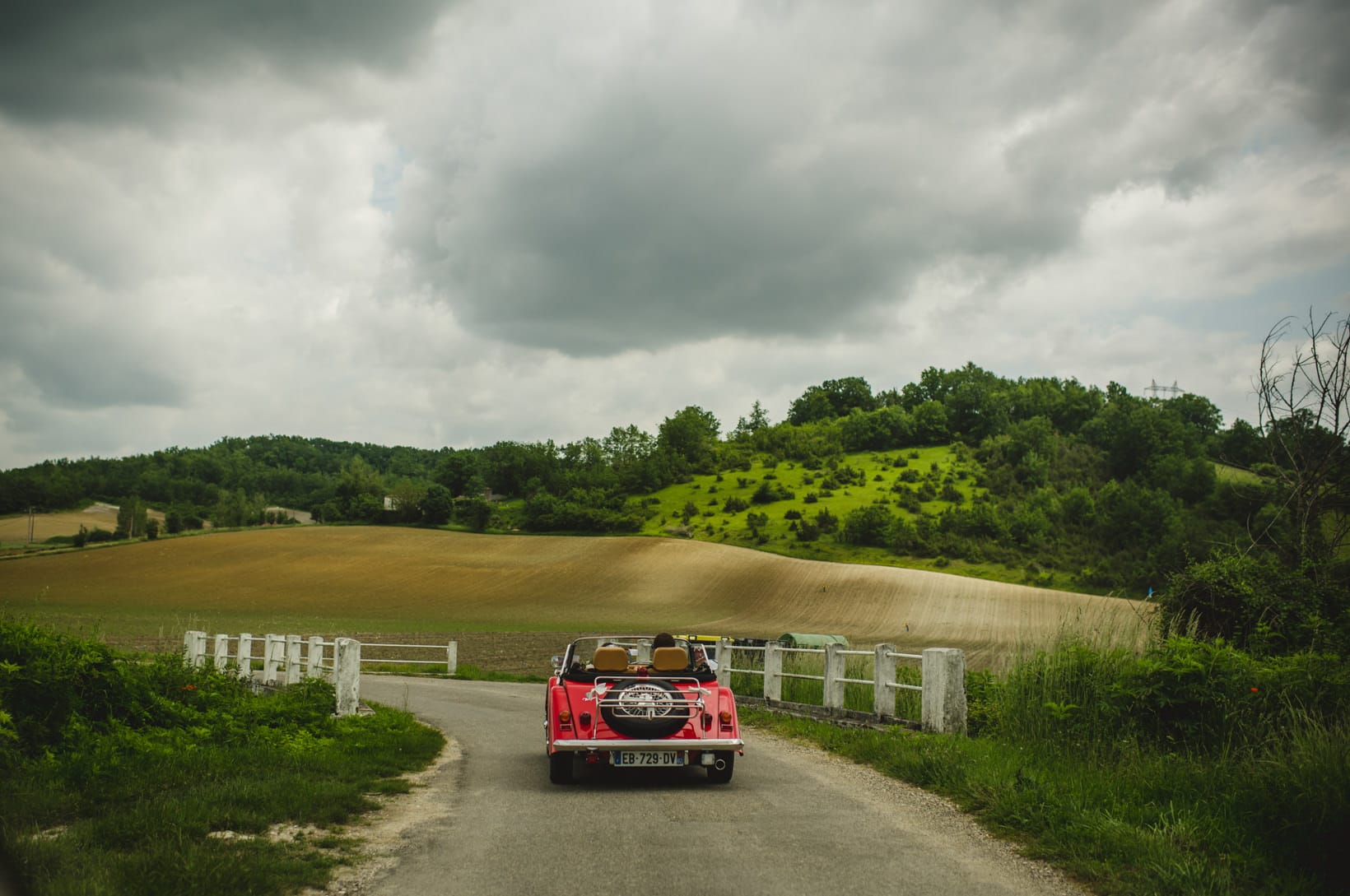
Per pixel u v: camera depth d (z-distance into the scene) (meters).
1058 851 6.55
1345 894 5.79
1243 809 7.23
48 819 6.81
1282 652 12.33
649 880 5.92
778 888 5.75
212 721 11.57
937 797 8.80
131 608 82.75
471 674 32.56
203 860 5.62
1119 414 170.38
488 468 182.50
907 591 90.69
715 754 9.59
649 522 149.12
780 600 90.00
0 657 9.98
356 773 9.67
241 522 159.50
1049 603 85.38
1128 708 10.31
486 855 6.55
